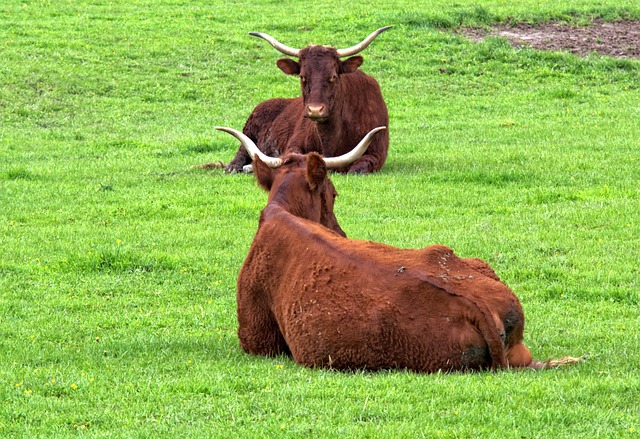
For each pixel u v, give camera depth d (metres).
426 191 60.28
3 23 120.19
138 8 132.25
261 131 76.06
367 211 55.50
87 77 102.62
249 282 32.09
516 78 104.62
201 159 75.38
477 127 84.44
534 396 25.42
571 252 46.66
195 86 102.25
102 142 82.12
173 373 29.91
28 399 27.41
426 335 27.17
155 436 24.00
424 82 103.31
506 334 27.41
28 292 42.72
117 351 33.53
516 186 61.16
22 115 92.31
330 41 114.38
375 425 24.06
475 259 29.75
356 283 28.48
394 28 118.31
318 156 33.97
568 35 118.81
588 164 65.88
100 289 43.16
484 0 135.38
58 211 57.53
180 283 44.12
